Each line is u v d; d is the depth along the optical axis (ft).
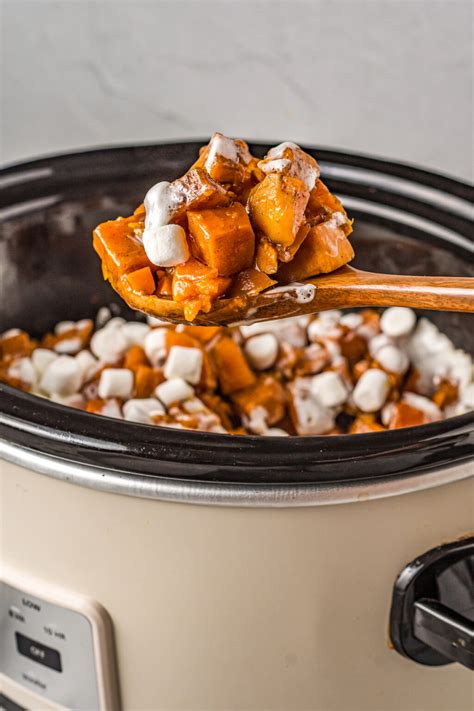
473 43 2.06
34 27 2.21
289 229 1.47
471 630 1.49
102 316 2.02
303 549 1.50
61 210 1.91
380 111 2.14
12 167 1.90
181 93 2.21
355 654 1.56
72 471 1.48
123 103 2.23
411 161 2.16
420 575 1.52
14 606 1.61
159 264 1.49
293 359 1.93
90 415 1.48
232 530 1.49
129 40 2.19
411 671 1.60
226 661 1.56
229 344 1.91
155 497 1.47
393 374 1.93
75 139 2.27
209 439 1.46
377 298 1.53
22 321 1.98
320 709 1.59
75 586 1.56
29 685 1.66
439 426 1.47
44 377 1.89
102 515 1.50
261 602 1.53
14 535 1.56
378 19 2.09
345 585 1.52
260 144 1.95
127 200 1.94
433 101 2.12
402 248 1.90
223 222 1.47
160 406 1.84
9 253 1.91
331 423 1.89
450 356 1.94
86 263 1.98
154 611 1.55
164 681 1.59
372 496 1.47
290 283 1.53
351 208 1.90
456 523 1.52
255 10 2.13
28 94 2.26
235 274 1.50
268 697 1.58
